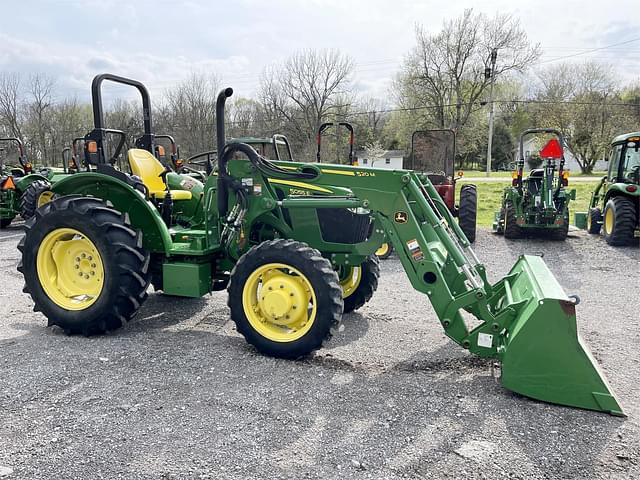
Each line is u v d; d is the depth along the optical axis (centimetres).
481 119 3825
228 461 229
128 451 236
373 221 395
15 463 226
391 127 4697
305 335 342
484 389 305
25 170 1180
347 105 3628
